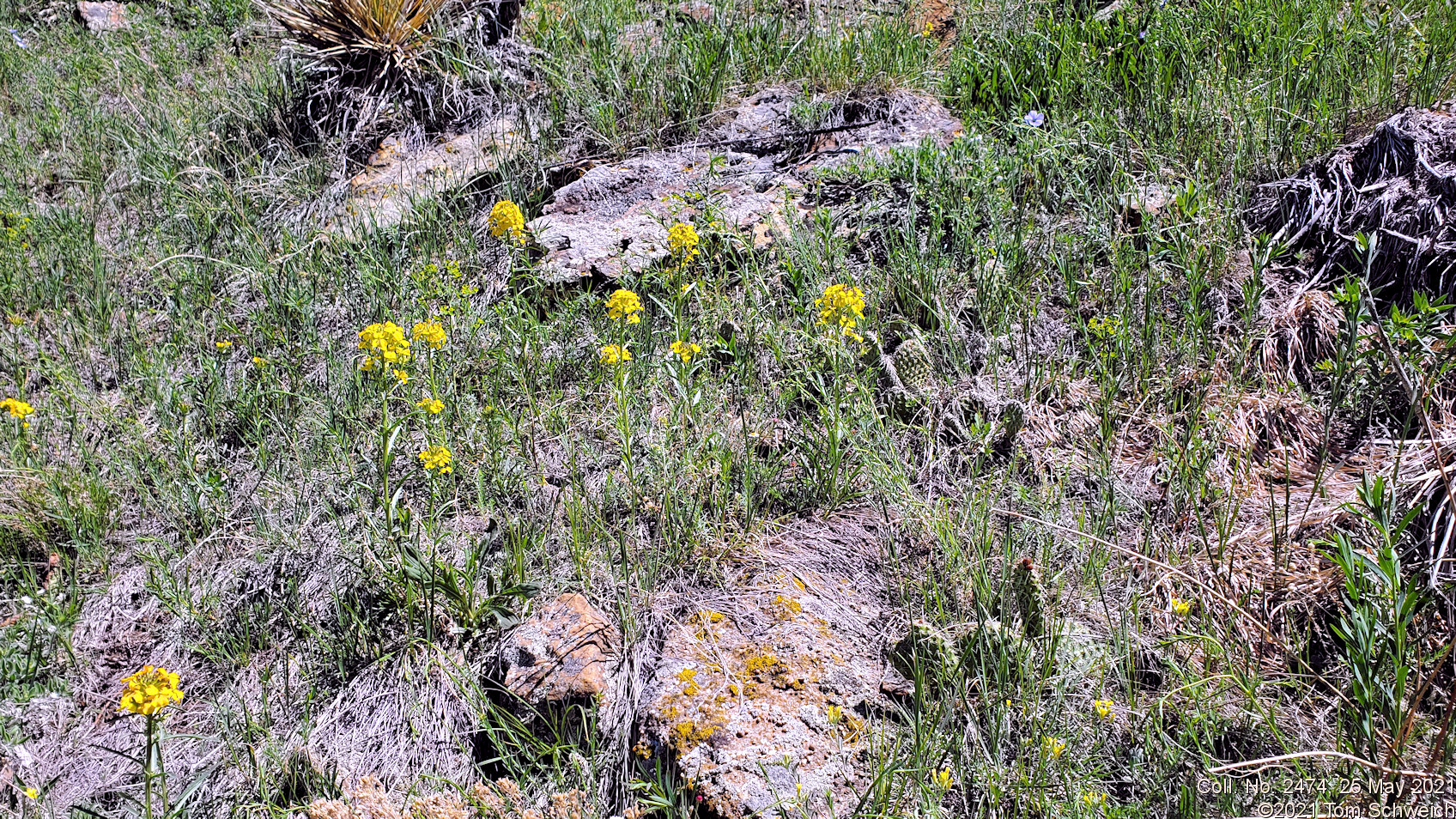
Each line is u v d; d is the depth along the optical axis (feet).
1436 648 7.82
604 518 10.38
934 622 8.84
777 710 8.10
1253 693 7.74
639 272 13.35
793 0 19.52
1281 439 10.18
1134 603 8.59
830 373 11.52
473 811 7.84
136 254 16.14
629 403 11.37
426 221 14.92
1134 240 12.53
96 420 12.84
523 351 11.98
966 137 13.96
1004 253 12.26
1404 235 11.03
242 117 18.53
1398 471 9.12
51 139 20.20
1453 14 14.82
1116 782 7.57
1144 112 14.58
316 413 12.23
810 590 9.31
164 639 9.98
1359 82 14.14
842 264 12.74
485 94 17.94
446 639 9.43
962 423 10.66
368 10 17.52
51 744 9.16
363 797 7.61
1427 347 9.83
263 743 8.82
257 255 15.14
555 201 14.93
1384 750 7.34
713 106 16.43
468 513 10.70
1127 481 10.02
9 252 16.24
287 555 10.47
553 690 8.52
